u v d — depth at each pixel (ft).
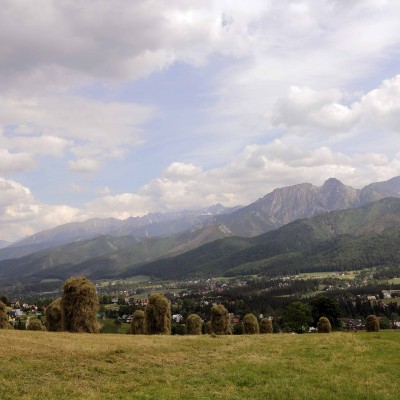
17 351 77.00
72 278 137.59
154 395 59.41
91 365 74.54
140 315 179.11
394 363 87.81
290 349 106.83
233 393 62.64
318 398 60.49
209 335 140.77
